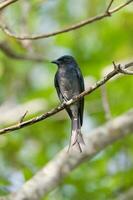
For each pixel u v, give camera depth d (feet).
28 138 52.54
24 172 45.96
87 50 52.95
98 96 51.11
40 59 47.47
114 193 46.70
